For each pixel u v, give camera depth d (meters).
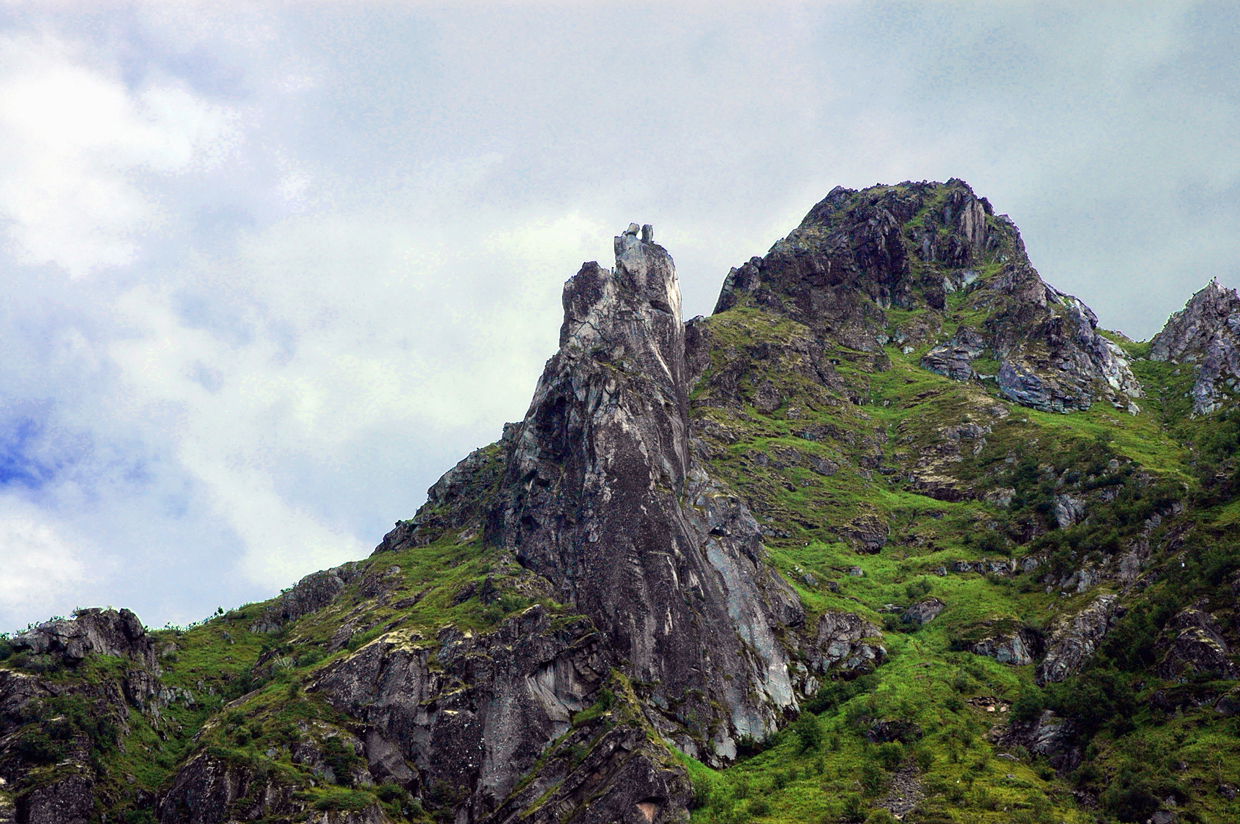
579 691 140.38
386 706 136.25
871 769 133.75
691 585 155.88
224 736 132.38
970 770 131.50
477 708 135.50
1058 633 155.00
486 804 129.25
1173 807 115.12
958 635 163.38
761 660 155.62
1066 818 117.62
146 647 153.88
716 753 141.88
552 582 159.12
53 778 121.81
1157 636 140.75
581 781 127.75
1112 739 130.00
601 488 162.25
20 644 135.62
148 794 128.62
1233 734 121.81
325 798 121.06
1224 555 144.50
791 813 126.94
